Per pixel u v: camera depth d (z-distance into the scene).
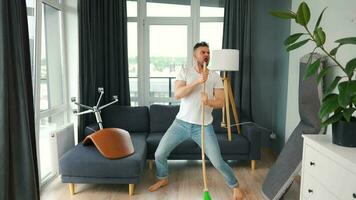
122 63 3.76
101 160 2.48
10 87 1.83
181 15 3.97
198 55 2.33
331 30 2.35
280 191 2.37
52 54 3.20
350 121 1.62
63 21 3.37
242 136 3.28
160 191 2.64
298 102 2.83
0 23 1.71
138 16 3.94
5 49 1.74
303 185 1.93
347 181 1.39
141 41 3.99
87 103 3.36
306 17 1.71
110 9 3.66
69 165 2.47
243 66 3.79
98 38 3.64
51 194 2.57
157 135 3.32
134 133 3.50
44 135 2.95
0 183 1.77
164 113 3.56
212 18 3.92
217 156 2.38
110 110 3.61
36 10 2.49
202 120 2.35
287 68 3.40
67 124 3.32
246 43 3.75
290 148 2.46
